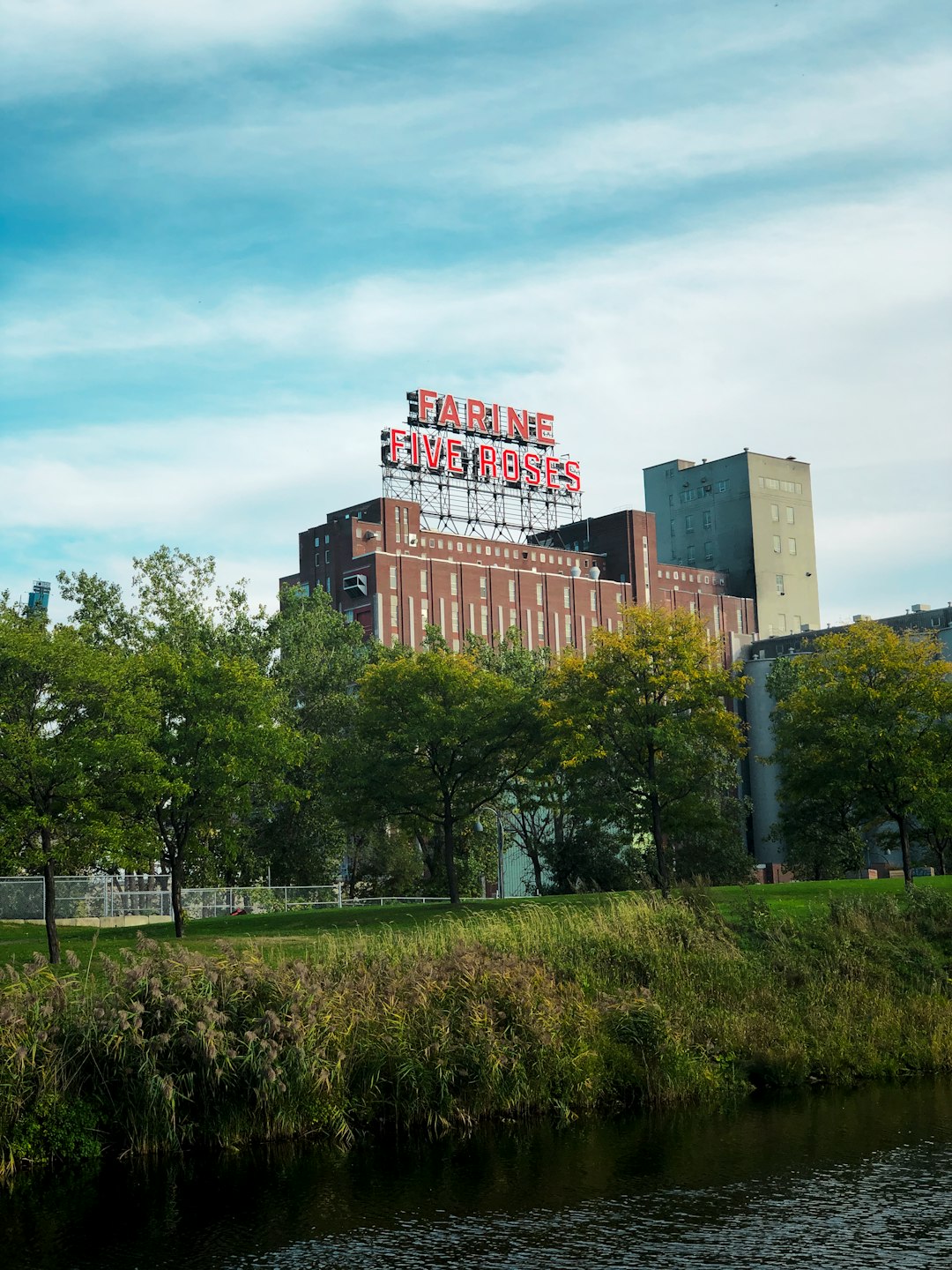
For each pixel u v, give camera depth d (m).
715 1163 18.58
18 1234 15.73
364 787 56.19
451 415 154.50
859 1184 17.33
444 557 153.25
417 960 24.64
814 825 72.38
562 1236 15.25
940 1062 25.89
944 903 34.62
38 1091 18.92
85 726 35.28
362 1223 15.92
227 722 44.56
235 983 21.30
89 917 55.34
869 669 53.09
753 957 29.41
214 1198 17.16
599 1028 23.81
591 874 70.69
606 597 164.12
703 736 50.22
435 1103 20.97
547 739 55.19
